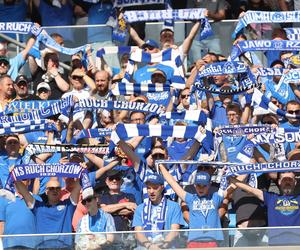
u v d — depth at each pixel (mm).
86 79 39625
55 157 36906
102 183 35844
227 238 33531
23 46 41531
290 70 37969
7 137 36531
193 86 38094
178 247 33531
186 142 36656
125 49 40281
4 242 33469
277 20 39531
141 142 36344
